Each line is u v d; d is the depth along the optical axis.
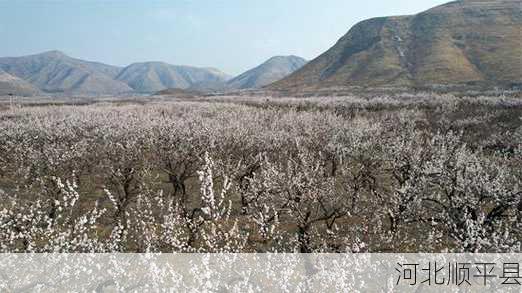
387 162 27.39
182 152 25.11
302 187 18.88
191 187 28.20
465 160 21.72
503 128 46.00
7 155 31.55
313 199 18.09
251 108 69.38
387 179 29.41
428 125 50.25
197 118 44.66
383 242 16.92
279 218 20.64
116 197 25.42
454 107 61.19
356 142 29.23
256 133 31.89
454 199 18.39
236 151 28.64
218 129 31.59
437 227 18.97
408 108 66.69
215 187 27.08
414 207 19.25
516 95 80.62
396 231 17.72
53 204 18.56
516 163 26.25
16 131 34.53
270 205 20.77
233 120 42.00
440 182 21.17
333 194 20.59
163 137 29.73
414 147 27.67
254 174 23.84
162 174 31.91
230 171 24.83
